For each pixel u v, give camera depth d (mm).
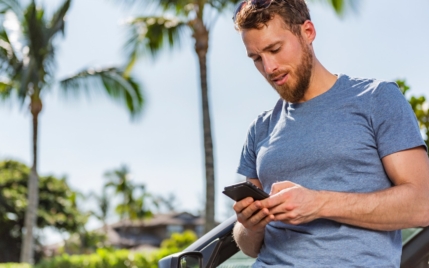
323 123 1627
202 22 11180
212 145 11180
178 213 61125
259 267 1712
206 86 11328
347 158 1582
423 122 4070
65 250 50031
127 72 12086
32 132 16812
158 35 11375
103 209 53375
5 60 15320
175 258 1783
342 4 8414
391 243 1599
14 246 33406
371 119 1595
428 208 1523
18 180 33750
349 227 1568
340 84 1669
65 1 14602
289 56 1617
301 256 1606
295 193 1491
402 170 1545
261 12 1604
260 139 1855
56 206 34500
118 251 16453
